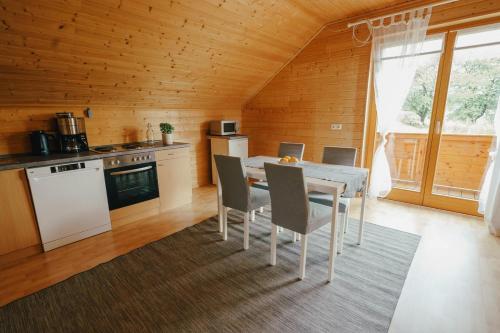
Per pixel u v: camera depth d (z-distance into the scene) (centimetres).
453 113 320
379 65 335
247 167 257
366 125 370
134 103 342
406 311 168
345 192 204
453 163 348
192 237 270
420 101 338
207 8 256
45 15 191
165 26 251
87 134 310
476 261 224
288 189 192
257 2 277
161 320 162
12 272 212
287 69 429
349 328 155
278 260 227
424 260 225
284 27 338
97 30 221
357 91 363
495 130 276
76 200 254
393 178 394
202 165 464
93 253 240
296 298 180
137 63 278
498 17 271
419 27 300
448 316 164
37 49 211
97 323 161
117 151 282
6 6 173
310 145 427
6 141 252
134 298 182
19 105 254
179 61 306
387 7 320
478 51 291
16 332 155
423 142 359
